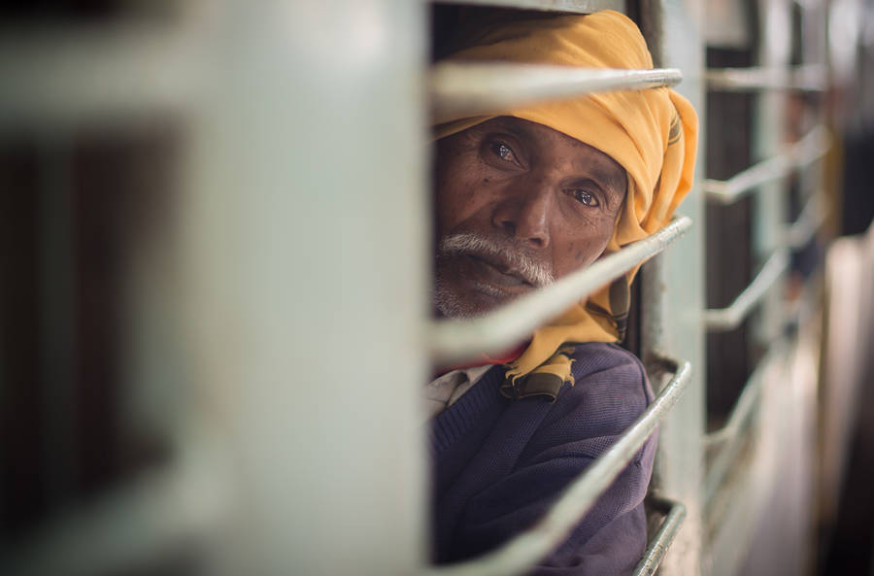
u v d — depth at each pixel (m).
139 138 0.37
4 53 0.31
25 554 0.33
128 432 0.39
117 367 0.38
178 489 0.37
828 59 3.10
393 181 0.43
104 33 0.34
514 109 0.89
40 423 0.39
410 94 0.44
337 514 0.42
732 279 1.94
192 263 0.38
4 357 0.39
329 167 0.40
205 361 0.38
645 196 0.95
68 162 0.37
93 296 0.38
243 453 0.39
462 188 0.94
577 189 0.93
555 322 1.04
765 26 1.82
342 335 0.42
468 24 1.00
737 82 1.34
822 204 3.12
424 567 0.48
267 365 0.40
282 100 0.39
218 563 0.39
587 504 0.61
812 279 2.86
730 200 1.30
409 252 0.45
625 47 0.88
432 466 0.97
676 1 1.02
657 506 1.08
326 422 0.41
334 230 0.41
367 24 0.41
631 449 0.73
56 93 0.32
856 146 3.79
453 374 1.00
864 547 3.47
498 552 0.51
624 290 1.05
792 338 2.45
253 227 0.39
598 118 0.88
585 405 0.97
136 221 0.37
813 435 2.93
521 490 0.90
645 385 1.04
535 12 0.93
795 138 2.61
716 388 1.98
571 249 0.95
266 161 0.38
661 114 0.93
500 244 0.92
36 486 0.40
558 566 0.85
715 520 1.50
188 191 0.37
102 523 0.35
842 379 3.63
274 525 0.40
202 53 0.36
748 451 1.82
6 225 0.38
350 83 0.41
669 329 1.10
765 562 1.98
